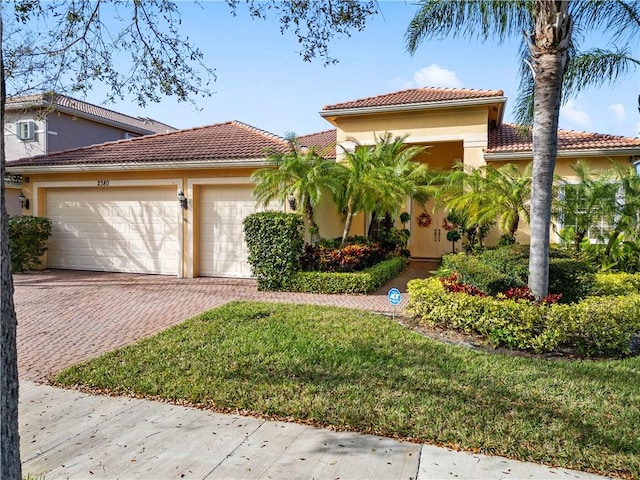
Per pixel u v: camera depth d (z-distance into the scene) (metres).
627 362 6.12
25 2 6.00
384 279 12.70
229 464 3.63
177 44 6.89
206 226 13.95
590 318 6.45
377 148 14.09
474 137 15.04
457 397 4.80
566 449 3.80
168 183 13.91
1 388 2.46
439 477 3.45
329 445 3.92
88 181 14.83
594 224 12.01
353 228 16.58
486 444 3.89
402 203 13.25
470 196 11.83
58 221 15.57
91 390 5.18
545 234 7.41
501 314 6.78
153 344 6.74
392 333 7.21
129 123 26.84
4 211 2.48
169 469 3.56
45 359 6.30
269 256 11.52
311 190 11.32
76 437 4.08
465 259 10.26
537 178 7.44
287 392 4.96
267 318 8.23
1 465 2.45
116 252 14.92
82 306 9.71
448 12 9.11
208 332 7.28
